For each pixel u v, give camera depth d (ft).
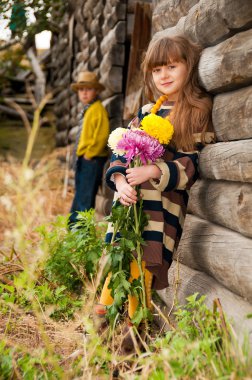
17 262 13.43
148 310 8.15
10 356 7.35
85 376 7.00
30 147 7.07
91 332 7.52
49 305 10.58
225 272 7.65
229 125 8.13
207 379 5.76
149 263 8.22
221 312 6.84
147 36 17.89
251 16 7.70
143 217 8.30
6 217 14.28
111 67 19.34
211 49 8.91
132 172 8.18
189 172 8.50
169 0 11.76
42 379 7.10
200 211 9.37
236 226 7.75
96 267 11.20
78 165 18.40
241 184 7.85
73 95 31.40
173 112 8.77
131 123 9.46
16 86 48.29
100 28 22.93
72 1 30.78
